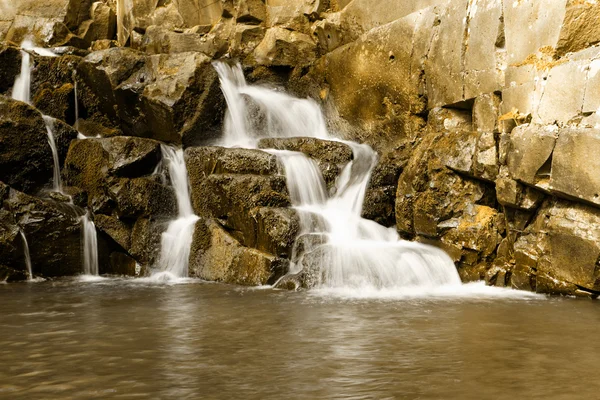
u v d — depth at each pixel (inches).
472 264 391.5
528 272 368.8
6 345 248.4
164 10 600.7
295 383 202.8
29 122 456.4
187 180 459.5
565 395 192.1
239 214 418.6
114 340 254.8
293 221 398.3
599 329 269.9
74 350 240.7
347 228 419.5
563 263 351.6
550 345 245.0
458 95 428.8
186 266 428.1
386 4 496.4
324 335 260.2
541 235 364.2
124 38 618.5
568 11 356.8
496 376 208.8
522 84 378.9
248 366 219.9
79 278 427.2
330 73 534.6
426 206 406.9
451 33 433.1
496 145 385.4
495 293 359.3
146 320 289.7
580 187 338.6
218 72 525.7
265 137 528.1
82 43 617.9
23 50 529.0
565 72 352.8
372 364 221.5
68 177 466.3
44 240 425.7
